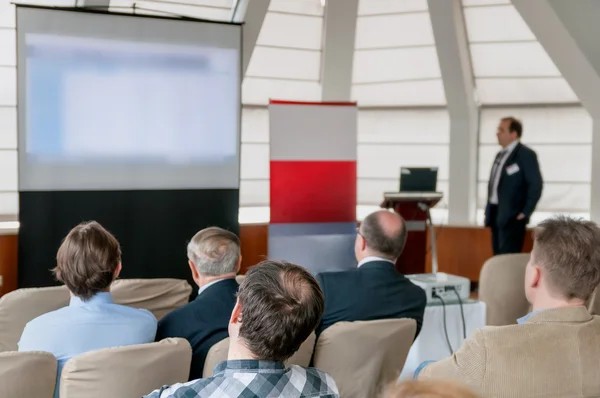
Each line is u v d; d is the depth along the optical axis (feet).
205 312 6.57
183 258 15.61
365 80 26.25
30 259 14.34
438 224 22.57
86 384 5.12
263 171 27.53
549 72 23.52
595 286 4.49
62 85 14.35
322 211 15.71
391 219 7.93
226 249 6.78
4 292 14.73
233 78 15.69
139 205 15.15
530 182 17.08
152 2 21.61
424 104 26.20
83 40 14.43
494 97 25.05
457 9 20.62
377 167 27.78
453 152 23.66
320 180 15.65
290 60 24.93
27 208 14.28
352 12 20.44
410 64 25.04
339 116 15.78
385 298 7.64
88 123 14.61
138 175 15.10
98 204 14.82
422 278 10.18
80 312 6.11
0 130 25.17
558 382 4.19
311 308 3.87
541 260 4.55
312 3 22.81
